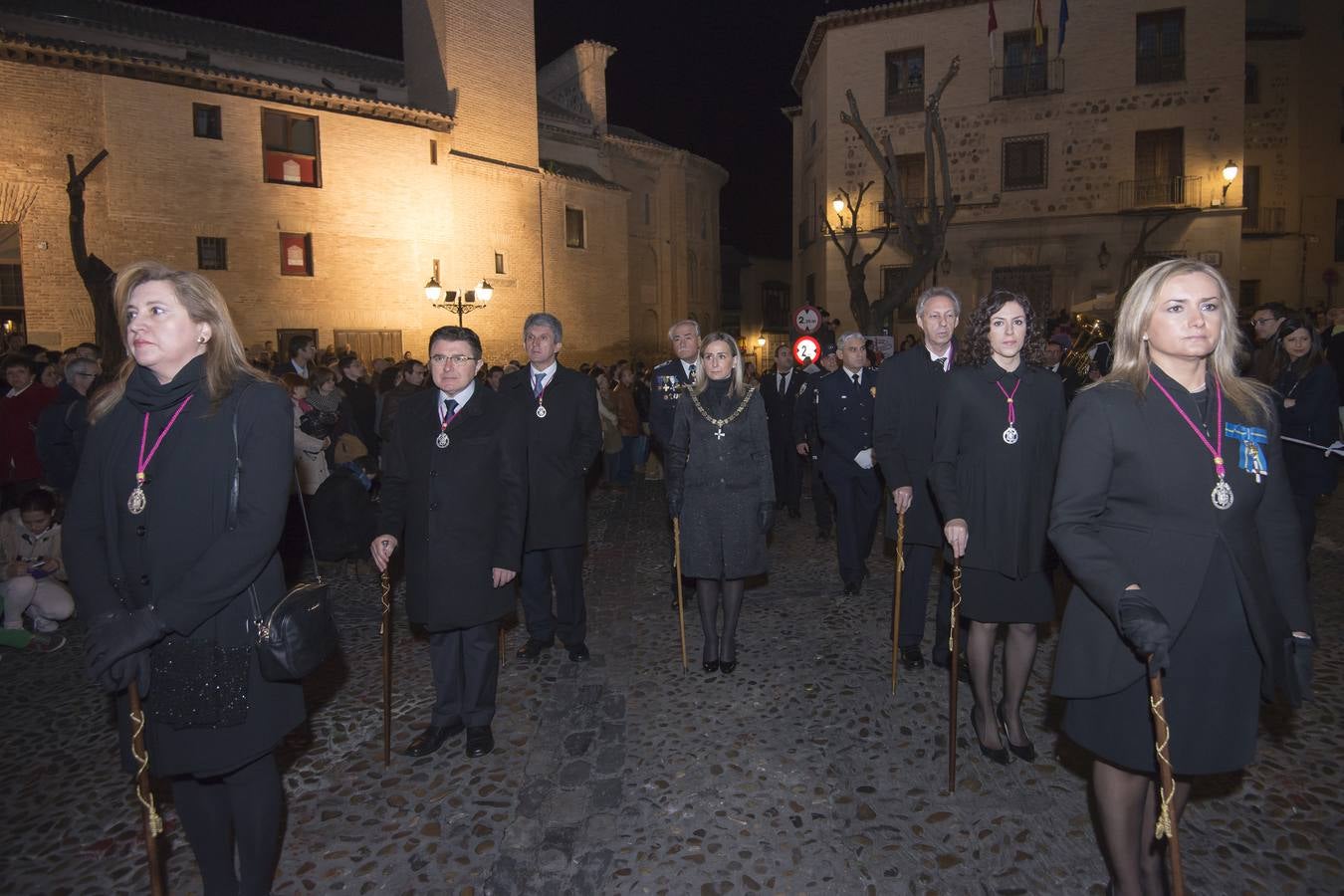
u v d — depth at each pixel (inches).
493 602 157.3
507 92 1053.8
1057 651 101.7
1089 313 952.9
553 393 203.9
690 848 128.9
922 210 1017.5
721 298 1764.3
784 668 199.6
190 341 97.0
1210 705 92.3
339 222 863.1
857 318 740.0
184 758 95.0
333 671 205.3
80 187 666.2
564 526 203.6
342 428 354.6
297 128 837.8
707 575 193.5
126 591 95.8
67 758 164.4
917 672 194.9
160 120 737.6
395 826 136.6
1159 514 93.8
